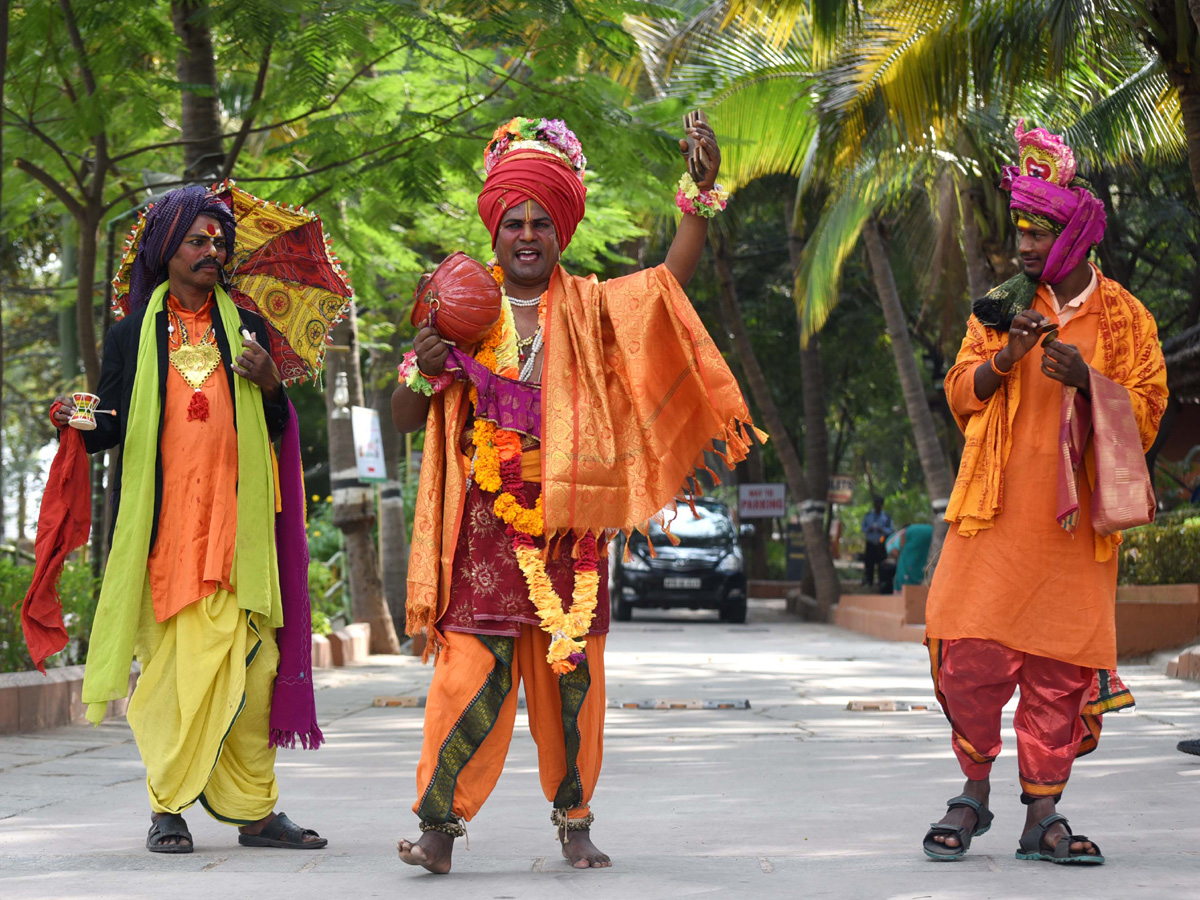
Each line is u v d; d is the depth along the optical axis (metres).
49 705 9.55
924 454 22.03
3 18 9.65
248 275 5.89
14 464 43.03
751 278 32.84
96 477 14.73
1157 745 8.10
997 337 5.13
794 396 34.34
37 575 5.36
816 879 4.44
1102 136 16.02
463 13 10.35
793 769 7.40
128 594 5.20
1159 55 10.41
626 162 11.51
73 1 10.23
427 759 4.62
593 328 4.86
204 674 5.18
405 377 4.75
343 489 17.70
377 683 13.74
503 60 12.98
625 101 12.31
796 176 24.27
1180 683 12.43
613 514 4.77
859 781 6.92
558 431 4.71
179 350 5.42
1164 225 22.20
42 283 25.48
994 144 16.02
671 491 4.82
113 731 9.45
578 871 4.65
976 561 5.00
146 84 11.11
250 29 9.66
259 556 5.32
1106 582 4.97
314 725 5.45
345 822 5.89
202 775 5.14
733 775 7.20
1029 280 5.12
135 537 5.23
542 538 4.75
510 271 4.88
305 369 5.96
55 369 35.22
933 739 8.75
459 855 5.03
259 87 10.90
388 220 13.38
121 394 5.44
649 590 26.12
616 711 10.74
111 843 5.32
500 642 4.70
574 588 4.75
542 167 4.84
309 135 11.37
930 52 13.00
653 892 4.24
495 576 4.69
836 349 32.09
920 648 18.92
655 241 24.55
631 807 6.15
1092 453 4.95
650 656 17.28
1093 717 5.02
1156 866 4.64
